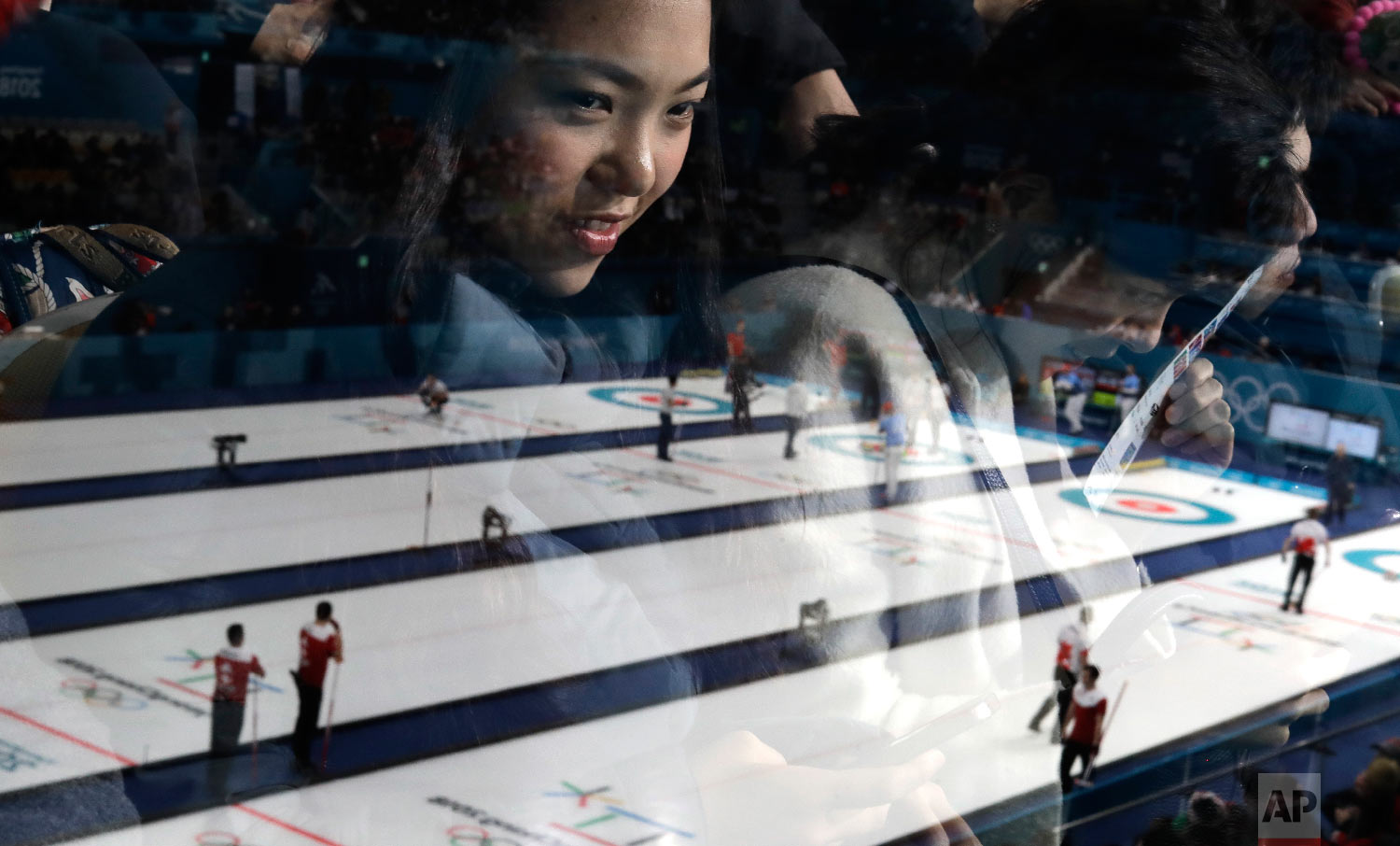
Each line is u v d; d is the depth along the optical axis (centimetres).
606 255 60
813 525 64
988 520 74
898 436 70
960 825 63
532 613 51
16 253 58
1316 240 117
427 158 51
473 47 51
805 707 60
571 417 57
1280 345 111
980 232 79
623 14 53
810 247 74
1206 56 78
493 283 55
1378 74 112
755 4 71
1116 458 89
